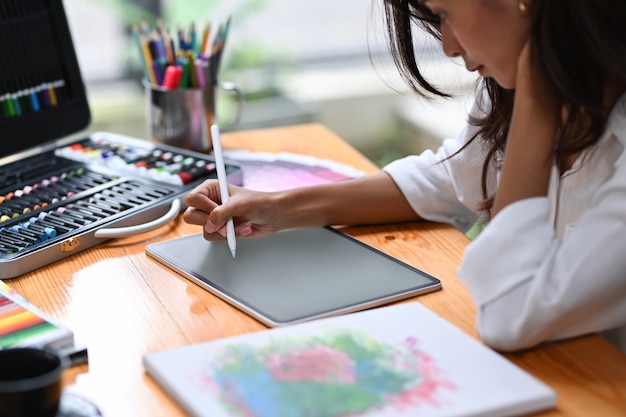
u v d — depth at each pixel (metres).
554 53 0.91
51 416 0.71
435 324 0.93
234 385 0.80
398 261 1.13
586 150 1.02
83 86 1.53
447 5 0.96
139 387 0.84
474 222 1.30
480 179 1.24
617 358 0.91
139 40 1.54
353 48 3.06
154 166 1.39
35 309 0.95
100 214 1.22
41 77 1.46
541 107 0.95
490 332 0.91
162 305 1.02
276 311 0.98
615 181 0.92
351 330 0.91
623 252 0.90
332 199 1.23
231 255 1.14
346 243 1.18
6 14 1.40
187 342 0.93
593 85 0.93
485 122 1.19
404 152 3.01
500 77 1.00
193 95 1.54
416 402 0.78
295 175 1.45
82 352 0.89
